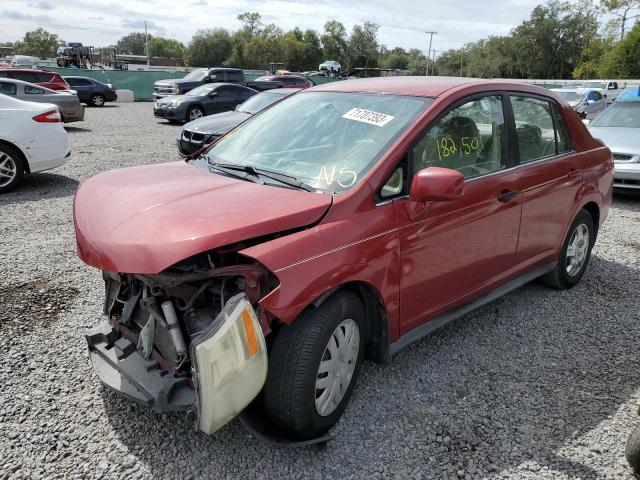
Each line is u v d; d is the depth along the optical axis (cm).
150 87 3594
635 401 319
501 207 360
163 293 257
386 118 324
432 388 324
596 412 307
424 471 257
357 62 10400
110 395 305
